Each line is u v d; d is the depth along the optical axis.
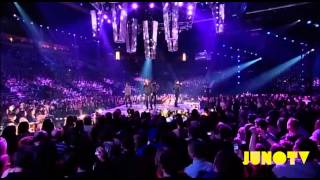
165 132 5.12
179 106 21.70
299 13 18.33
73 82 34.84
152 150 4.68
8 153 5.66
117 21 13.05
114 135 5.79
